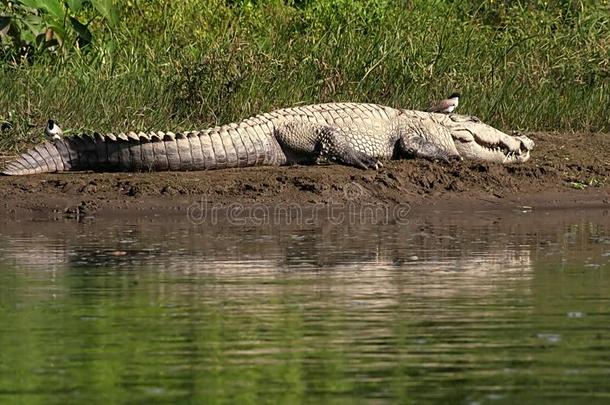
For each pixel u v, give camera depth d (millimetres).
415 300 24062
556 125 51031
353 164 42688
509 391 17281
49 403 16672
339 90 49562
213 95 47875
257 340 20500
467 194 41250
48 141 41094
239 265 28562
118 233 34531
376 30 53219
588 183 42906
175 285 25812
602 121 51125
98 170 41219
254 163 42375
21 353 19641
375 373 18344
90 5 54531
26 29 50094
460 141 44812
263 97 48344
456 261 29250
